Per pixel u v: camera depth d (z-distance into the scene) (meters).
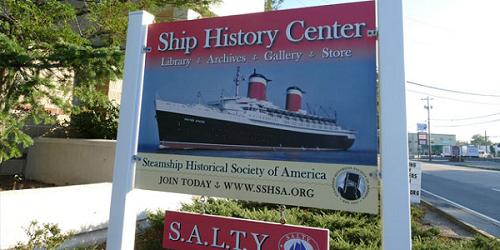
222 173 3.59
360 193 3.18
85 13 6.83
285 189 3.38
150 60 3.99
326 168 3.29
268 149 3.48
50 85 5.29
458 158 68.44
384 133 3.11
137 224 5.95
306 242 3.31
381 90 3.16
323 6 3.48
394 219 3.00
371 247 5.01
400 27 3.19
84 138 8.09
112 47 5.76
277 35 3.59
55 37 5.59
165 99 3.88
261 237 3.45
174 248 3.72
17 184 7.21
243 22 3.73
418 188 10.14
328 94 3.36
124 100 3.93
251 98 3.59
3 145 5.27
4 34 5.23
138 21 4.03
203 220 3.66
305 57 3.48
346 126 3.28
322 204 3.26
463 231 8.66
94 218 5.40
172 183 3.72
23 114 5.92
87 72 5.32
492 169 39.34
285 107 3.47
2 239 4.25
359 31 3.35
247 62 3.66
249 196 3.48
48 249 4.06
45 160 7.84
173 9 8.62
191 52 3.86
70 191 5.08
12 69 5.19
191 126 3.76
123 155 3.84
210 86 3.75
